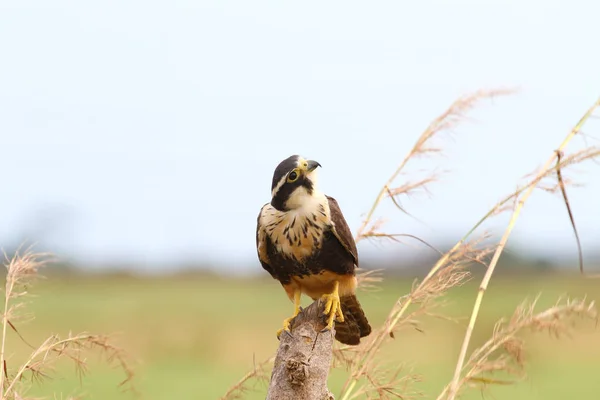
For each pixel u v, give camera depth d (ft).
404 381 34.45
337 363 34.88
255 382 35.78
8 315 32.99
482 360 33.32
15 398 31.17
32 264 33.76
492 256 35.32
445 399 33.24
